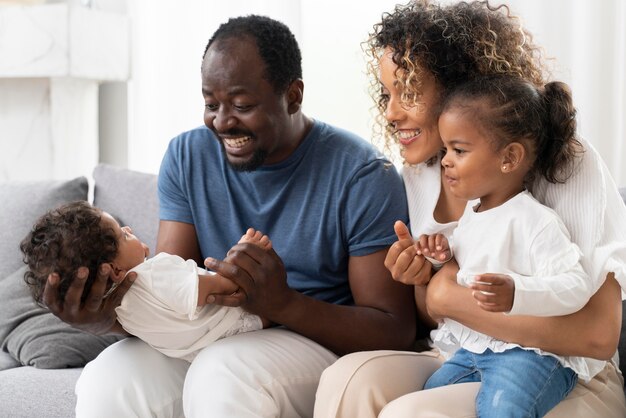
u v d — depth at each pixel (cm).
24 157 326
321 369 163
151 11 311
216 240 187
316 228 179
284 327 173
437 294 151
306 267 181
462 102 144
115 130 342
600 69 226
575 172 148
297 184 181
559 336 139
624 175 227
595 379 149
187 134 192
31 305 218
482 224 148
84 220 160
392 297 176
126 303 159
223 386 152
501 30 158
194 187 188
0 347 217
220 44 170
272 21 176
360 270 177
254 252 163
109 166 245
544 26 231
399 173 182
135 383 159
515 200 145
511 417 135
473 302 146
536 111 143
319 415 149
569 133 146
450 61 154
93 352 204
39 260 159
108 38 310
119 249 164
